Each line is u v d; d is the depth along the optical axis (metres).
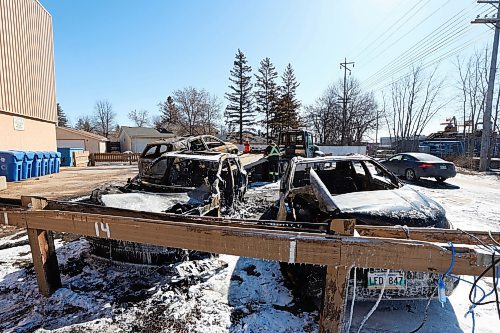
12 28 12.05
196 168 5.76
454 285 2.33
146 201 3.80
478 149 25.80
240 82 42.03
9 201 2.98
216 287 3.00
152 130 48.28
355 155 4.40
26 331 2.29
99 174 13.90
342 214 2.71
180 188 4.56
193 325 2.36
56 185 9.80
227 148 11.87
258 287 3.00
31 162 11.81
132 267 3.23
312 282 2.58
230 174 5.42
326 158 4.18
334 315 1.76
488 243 2.13
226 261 3.64
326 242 1.71
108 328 2.33
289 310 2.58
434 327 2.29
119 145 50.09
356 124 41.69
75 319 2.45
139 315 2.50
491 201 7.12
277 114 40.47
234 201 5.54
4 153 10.61
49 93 15.23
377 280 2.25
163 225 2.06
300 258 1.76
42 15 14.55
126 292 2.90
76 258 3.73
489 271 1.61
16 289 2.94
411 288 2.25
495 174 13.88
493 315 2.45
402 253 1.65
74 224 2.41
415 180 10.95
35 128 13.98
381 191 3.49
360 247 1.68
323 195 2.99
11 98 11.95
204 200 4.00
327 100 44.47
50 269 2.80
